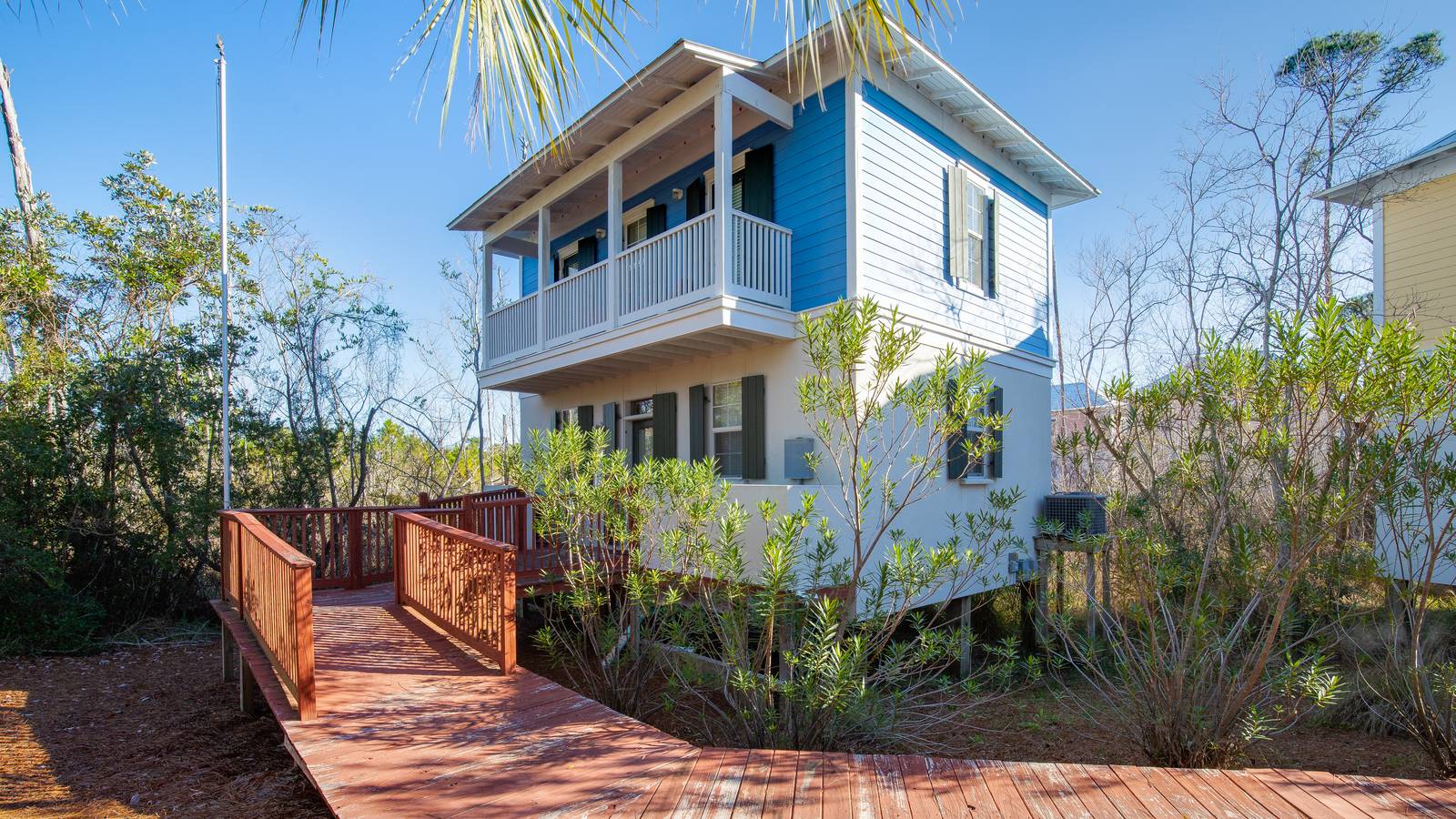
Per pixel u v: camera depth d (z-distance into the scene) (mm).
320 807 4195
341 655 5395
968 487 9336
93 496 9930
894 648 5453
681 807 3119
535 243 13469
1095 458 12031
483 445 21359
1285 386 4602
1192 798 3254
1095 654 6297
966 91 9094
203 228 15133
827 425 5516
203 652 9102
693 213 10039
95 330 14008
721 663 5688
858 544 5328
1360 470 4398
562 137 2439
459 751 3734
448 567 5926
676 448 9883
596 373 10992
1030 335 11312
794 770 3535
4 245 12438
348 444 14734
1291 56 13391
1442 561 7953
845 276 7988
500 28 1937
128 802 4383
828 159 8289
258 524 5926
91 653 9039
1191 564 5703
